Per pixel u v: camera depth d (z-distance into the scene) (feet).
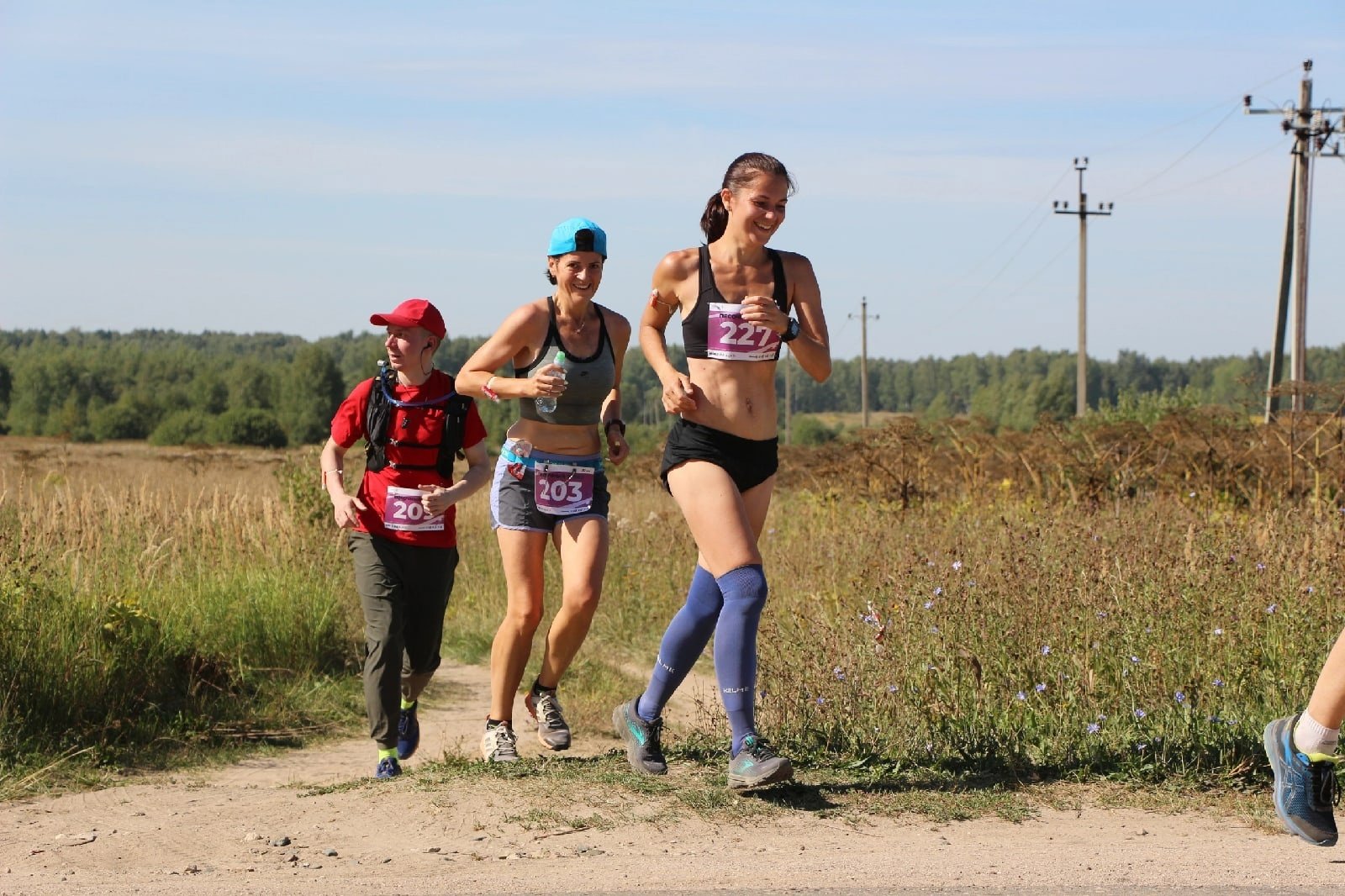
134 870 34.68
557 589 92.32
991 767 44.16
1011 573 57.47
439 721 67.00
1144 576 56.80
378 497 46.37
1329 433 111.34
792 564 92.73
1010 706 47.29
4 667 55.72
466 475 46.73
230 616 72.18
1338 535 64.69
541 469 47.67
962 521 98.22
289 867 34.53
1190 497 104.99
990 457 130.62
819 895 31.78
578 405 47.47
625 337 48.85
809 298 42.42
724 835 36.76
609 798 39.70
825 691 47.96
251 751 58.08
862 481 131.95
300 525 94.32
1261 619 53.47
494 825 37.45
